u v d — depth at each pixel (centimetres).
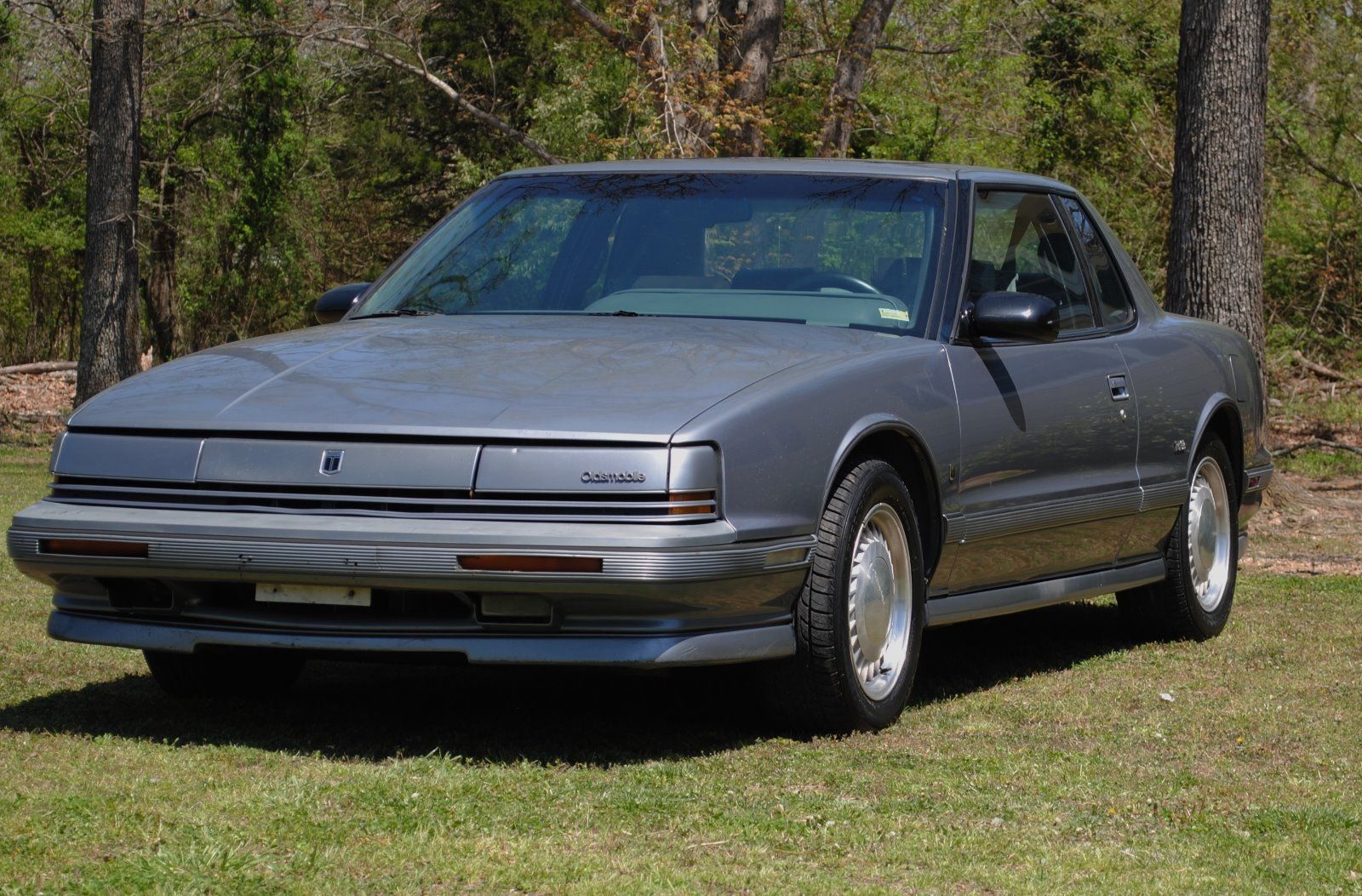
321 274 4012
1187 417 657
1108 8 2523
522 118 3781
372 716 480
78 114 2777
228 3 2608
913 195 551
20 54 2589
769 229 538
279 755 415
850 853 339
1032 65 2661
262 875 305
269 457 415
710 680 539
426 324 506
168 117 3272
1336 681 577
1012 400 534
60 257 3350
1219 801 398
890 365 480
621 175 579
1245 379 723
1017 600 557
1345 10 2078
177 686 499
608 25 2131
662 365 445
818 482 439
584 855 328
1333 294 2188
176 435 427
